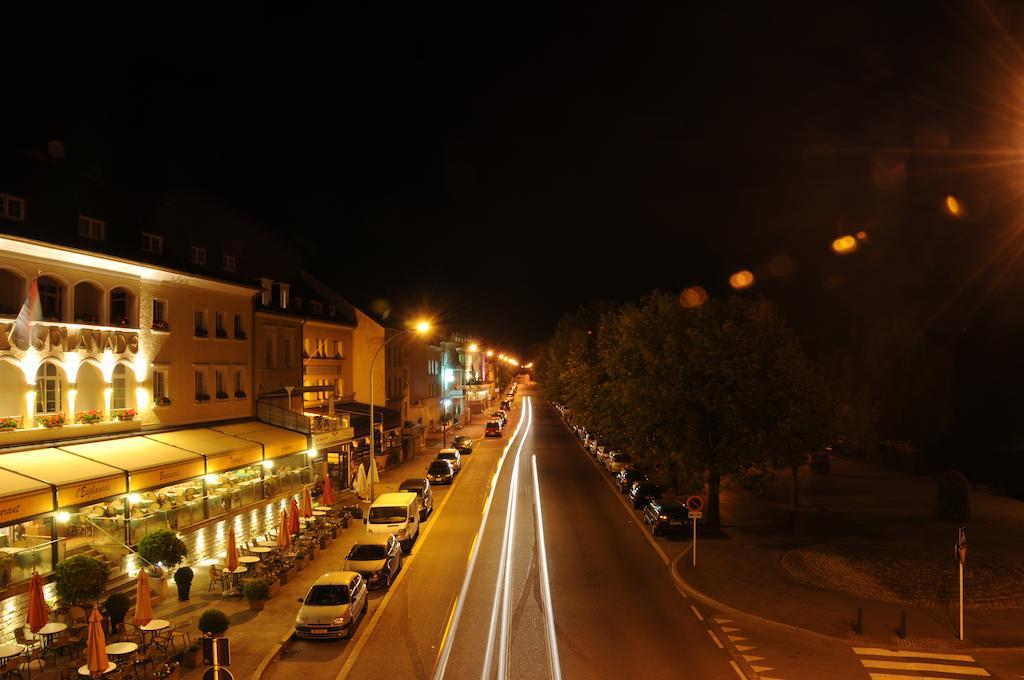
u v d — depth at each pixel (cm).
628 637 1766
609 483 4312
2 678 1480
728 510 3362
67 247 2188
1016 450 5012
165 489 2567
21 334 2048
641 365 3136
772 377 2866
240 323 3356
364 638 1802
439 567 2466
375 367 5366
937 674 1527
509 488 4141
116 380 2519
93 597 1767
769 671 1547
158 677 1505
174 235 2991
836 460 5275
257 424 3341
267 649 1706
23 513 1702
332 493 3148
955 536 2769
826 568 2311
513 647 1703
